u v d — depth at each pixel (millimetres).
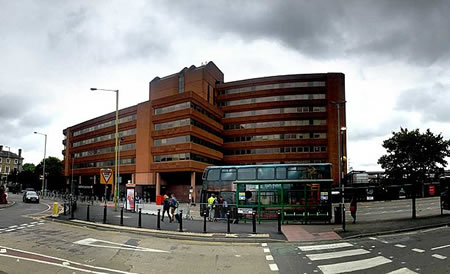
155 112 65812
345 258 10836
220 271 9328
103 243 13312
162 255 11352
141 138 66125
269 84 73688
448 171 33781
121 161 70500
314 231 17297
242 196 23078
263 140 72062
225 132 75250
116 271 9156
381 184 23297
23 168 130375
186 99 61344
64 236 14891
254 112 74000
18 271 8875
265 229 17750
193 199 59500
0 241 13406
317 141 69000
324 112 69188
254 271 9305
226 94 76750
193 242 14039
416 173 21578
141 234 15773
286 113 71000
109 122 76125
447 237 14117
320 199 22047
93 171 78938
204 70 71562
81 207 32125
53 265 9602
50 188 98938
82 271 9039
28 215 24391
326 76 70438
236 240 14211
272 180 22625
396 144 22234
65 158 93375
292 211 22125
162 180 63812
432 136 21703
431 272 8883
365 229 17031
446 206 22859
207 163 66625
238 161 72938
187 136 60438
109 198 61406
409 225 17703
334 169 66625
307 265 9969
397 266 9586
